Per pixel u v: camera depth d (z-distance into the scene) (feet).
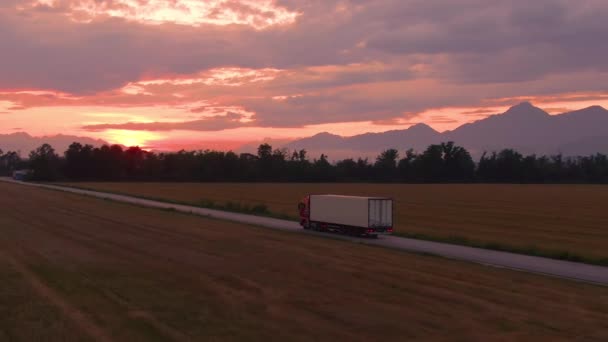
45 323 56.80
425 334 55.67
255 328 56.34
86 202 272.51
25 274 83.76
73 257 101.45
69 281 78.64
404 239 145.28
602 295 77.36
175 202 285.43
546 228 197.06
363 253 113.09
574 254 119.24
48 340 51.26
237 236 139.03
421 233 160.35
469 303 69.15
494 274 92.02
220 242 126.41
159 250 111.86
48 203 261.03
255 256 105.09
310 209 164.76
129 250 111.55
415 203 342.23
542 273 96.63
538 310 66.74
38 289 73.00
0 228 151.64
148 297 69.46
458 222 216.95
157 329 55.26
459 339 54.34
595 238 167.12
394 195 434.71
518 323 60.59
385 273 88.89
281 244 124.77
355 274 87.35
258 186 577.02
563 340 54.85
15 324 56.29
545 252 123.13
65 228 152.97
